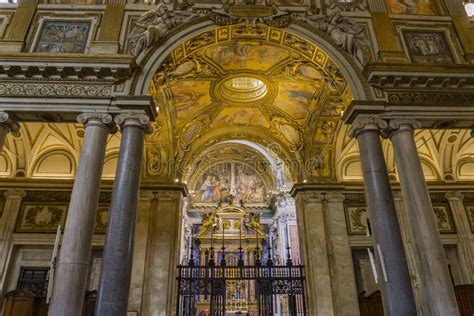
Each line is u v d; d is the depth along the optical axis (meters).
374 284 14.11
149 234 13.95
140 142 9.23
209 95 14.64
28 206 14.56
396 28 11.34
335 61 10.62
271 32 11.15
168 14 10.84
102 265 7.89
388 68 10.04
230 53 12.36
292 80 13.62
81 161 8.73
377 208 8.87
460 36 11.22
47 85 9.51
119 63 9.59
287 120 15.73
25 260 14.01
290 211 23.34
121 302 7.64
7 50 9.90
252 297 20.77
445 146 16.27
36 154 15.38
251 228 24.61
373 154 9.41
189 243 24.11
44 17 10.75
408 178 9.19
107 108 9.41
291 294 13.87
